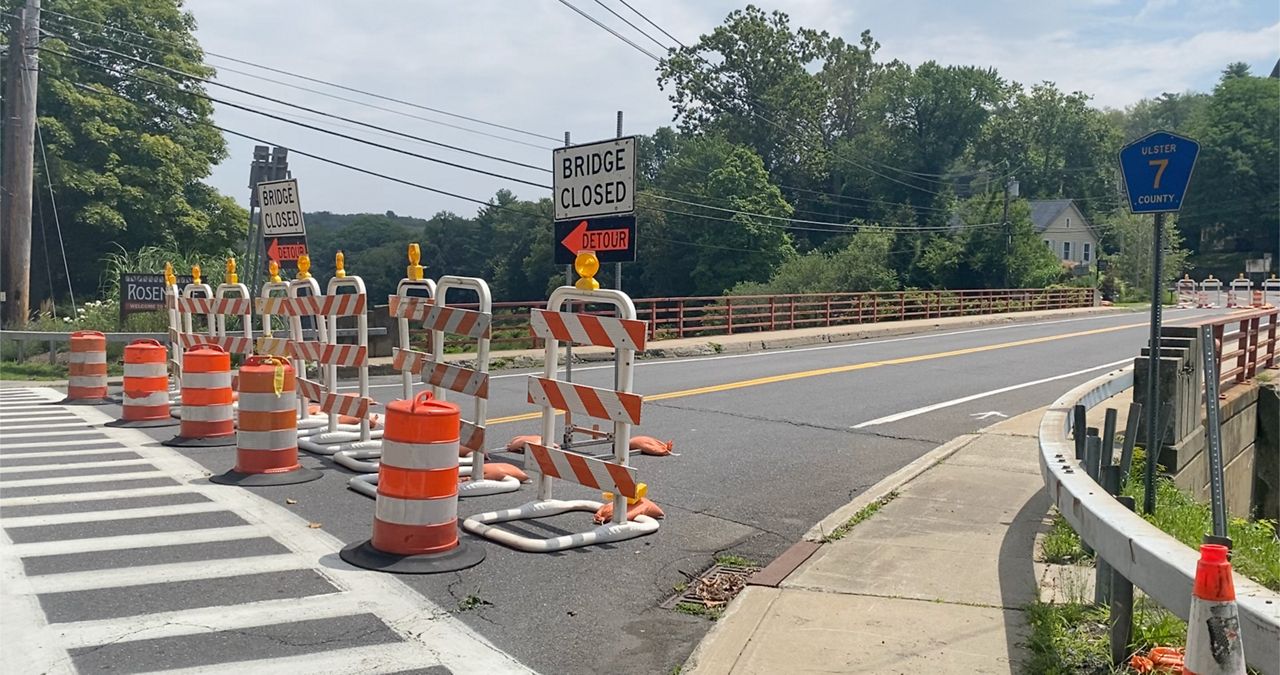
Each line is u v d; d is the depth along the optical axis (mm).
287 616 5031
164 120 41656
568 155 9750
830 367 18672
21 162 20609
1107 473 6230
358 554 5988
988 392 15055
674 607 5402
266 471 8203
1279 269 83875
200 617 4980
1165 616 4531
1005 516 7109
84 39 39062
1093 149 94000
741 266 65375
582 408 6738
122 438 10367
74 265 38594
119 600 5203
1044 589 5445
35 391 15367
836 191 83875
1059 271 62344
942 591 5449
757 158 67125
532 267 84812
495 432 10898
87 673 4254
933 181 83625
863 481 8672
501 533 6504
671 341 23750
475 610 5234
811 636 4781
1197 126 93688
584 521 7098
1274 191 87562
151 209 38156
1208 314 41656
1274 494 14320
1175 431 9508
